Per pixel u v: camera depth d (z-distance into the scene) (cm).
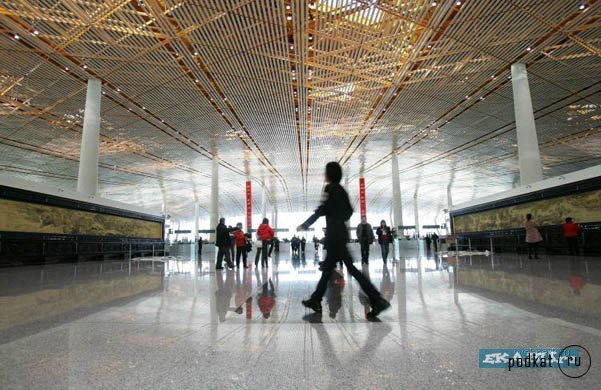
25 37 1090
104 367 180
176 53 1202
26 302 382
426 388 150
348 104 1680
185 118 1809
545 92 1608
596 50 1230
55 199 1254
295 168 3191
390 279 585
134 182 3562
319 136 2208
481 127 2062
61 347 214
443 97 1616
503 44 1188
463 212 1986
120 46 1147
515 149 2592
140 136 2081
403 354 194
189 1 943
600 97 1672
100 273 796
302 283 572
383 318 286
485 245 1730
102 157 2533
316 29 1073
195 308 345
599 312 282
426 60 1280
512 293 388
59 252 1281
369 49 1180
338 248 317
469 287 450
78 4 950
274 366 179
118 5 955
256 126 1969
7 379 165
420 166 3225
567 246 1175
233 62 1255
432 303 345
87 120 1360
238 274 767
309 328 258
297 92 1531
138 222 1911
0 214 1059
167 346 215
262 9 983
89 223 1457
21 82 1379
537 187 1288
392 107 1728
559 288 409
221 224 961
